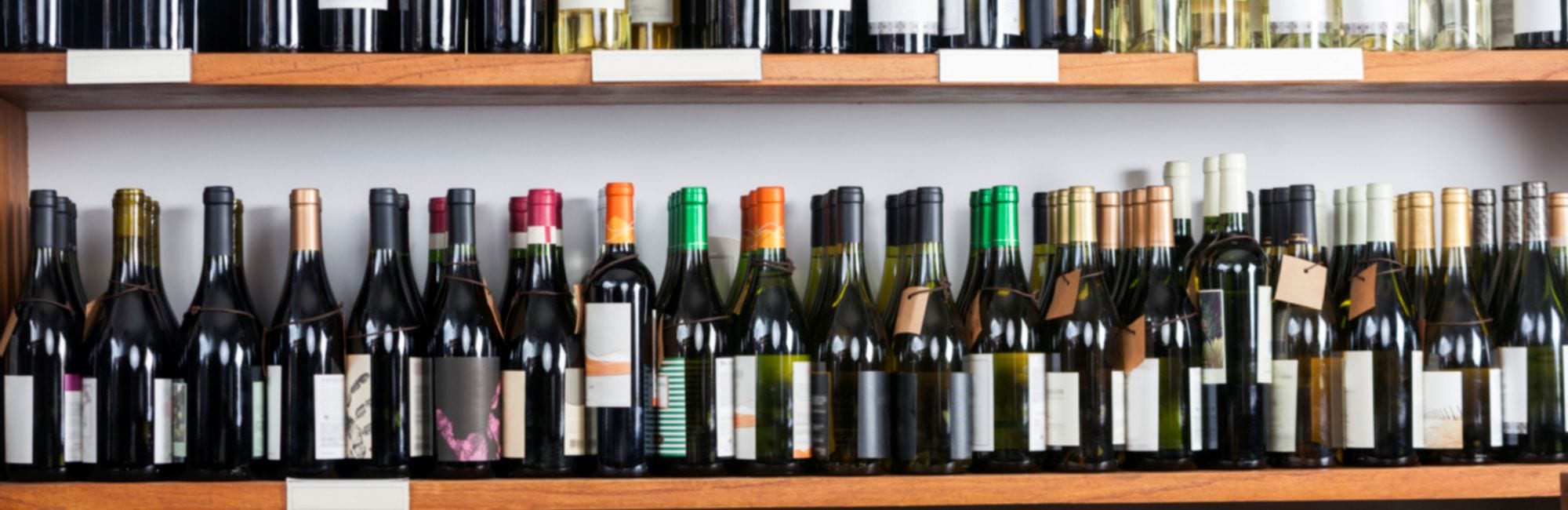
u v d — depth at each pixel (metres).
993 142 1.66
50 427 1.39
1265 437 1.44
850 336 1.46
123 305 1.43
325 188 1.61
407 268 1.53
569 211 1.63
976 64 1.39
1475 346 1.50
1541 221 1.48
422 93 1.48
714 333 1.44
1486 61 1.41
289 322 1.43
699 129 1.64
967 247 1.66
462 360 1.38
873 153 1.65
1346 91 1.56
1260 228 1.56
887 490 1.36
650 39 1.51
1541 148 1.68
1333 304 1.55
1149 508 1.66
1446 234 1.47
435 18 1.41
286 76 1.35
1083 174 1.67
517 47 1.41
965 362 1.42
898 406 1.42
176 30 1.38
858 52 1.51
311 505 1.34
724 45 1.44
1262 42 1.51
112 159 1.60
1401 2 1.43
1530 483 1.41
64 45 1.39
